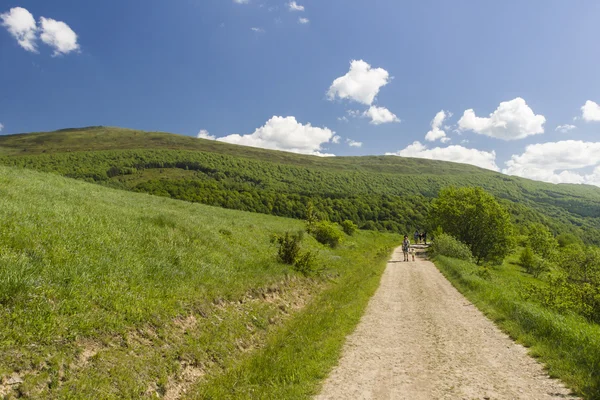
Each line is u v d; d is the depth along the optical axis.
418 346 8.95
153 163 190.25
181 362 7.45
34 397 4.96
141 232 13.30
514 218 119.81
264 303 12.23
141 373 6.50
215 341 8.68
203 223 19.64
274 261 18.02
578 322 10.28
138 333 7.42
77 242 9.84
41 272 7.42
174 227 15.75
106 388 5.73
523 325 10.01
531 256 62.16
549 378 6.69
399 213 118.19
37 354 5.52
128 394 5.90
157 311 8.30
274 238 23.98
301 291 15.77
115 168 169.38
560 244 102.69
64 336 6.15
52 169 153.62
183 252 13.10
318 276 18.94
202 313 9.48
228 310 10.44
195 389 6.98
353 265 27.02
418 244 58.22
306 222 39.16
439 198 58.56
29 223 9.56
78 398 5.31
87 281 7.97
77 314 6.76
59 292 7.03
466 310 13.05
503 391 6.12
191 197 96.75
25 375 5.15
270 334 10.55
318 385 6.68
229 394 6.80
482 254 52.44
